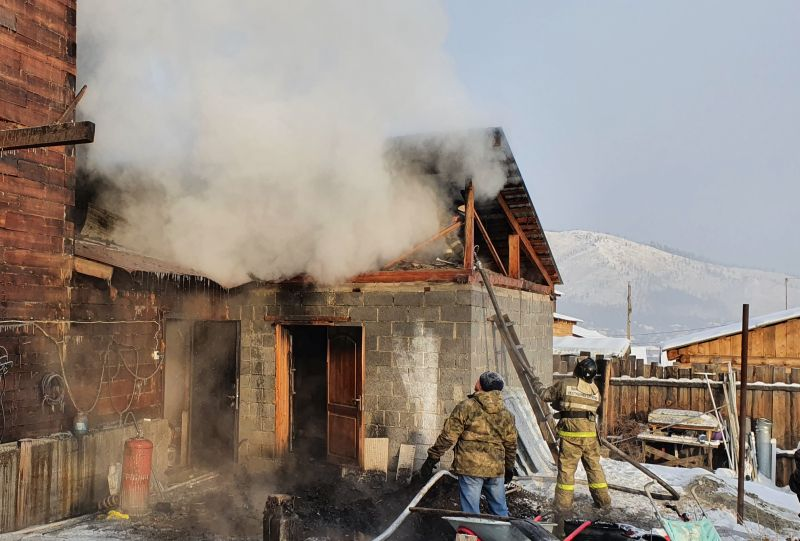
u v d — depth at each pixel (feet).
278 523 15.74
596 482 20.13
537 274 40.19
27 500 19.16
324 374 35.63
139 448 21.79
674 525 14.87
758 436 39.86
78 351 22.13
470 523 14.97
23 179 20.01
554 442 26.91
